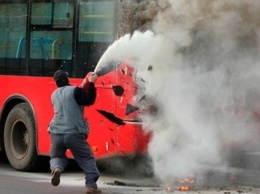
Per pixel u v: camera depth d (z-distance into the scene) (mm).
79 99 13852
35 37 17219
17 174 17047
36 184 15344
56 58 16719
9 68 17734
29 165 17250
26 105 17344
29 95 17234
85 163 13922
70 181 15922
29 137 17188
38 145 16969
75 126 13836
